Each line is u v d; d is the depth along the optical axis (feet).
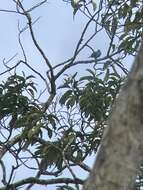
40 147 40.37
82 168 40.19
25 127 41.06
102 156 16.66
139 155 16.47
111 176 16.40
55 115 41.47
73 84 42.60
